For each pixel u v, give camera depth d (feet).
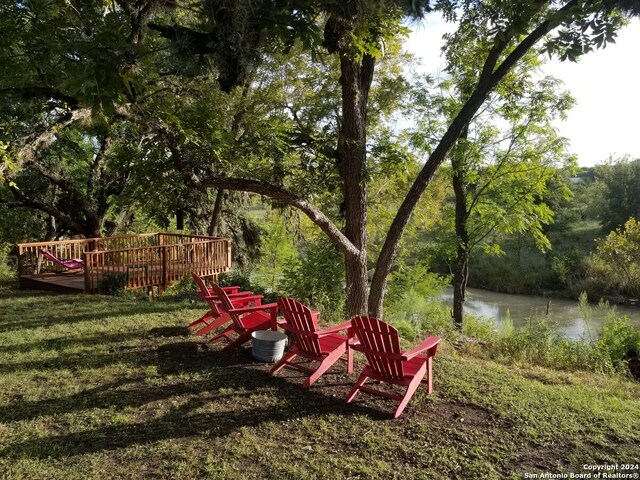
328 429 12.92
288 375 17.16
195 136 29.66
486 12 21.29
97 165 56.03
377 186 52.60
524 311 67.87
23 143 22.16
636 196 92.84
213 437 12.32
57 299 32.14
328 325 26.73
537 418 13.89
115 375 16.94
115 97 13.55
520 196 47.37
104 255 37.60
